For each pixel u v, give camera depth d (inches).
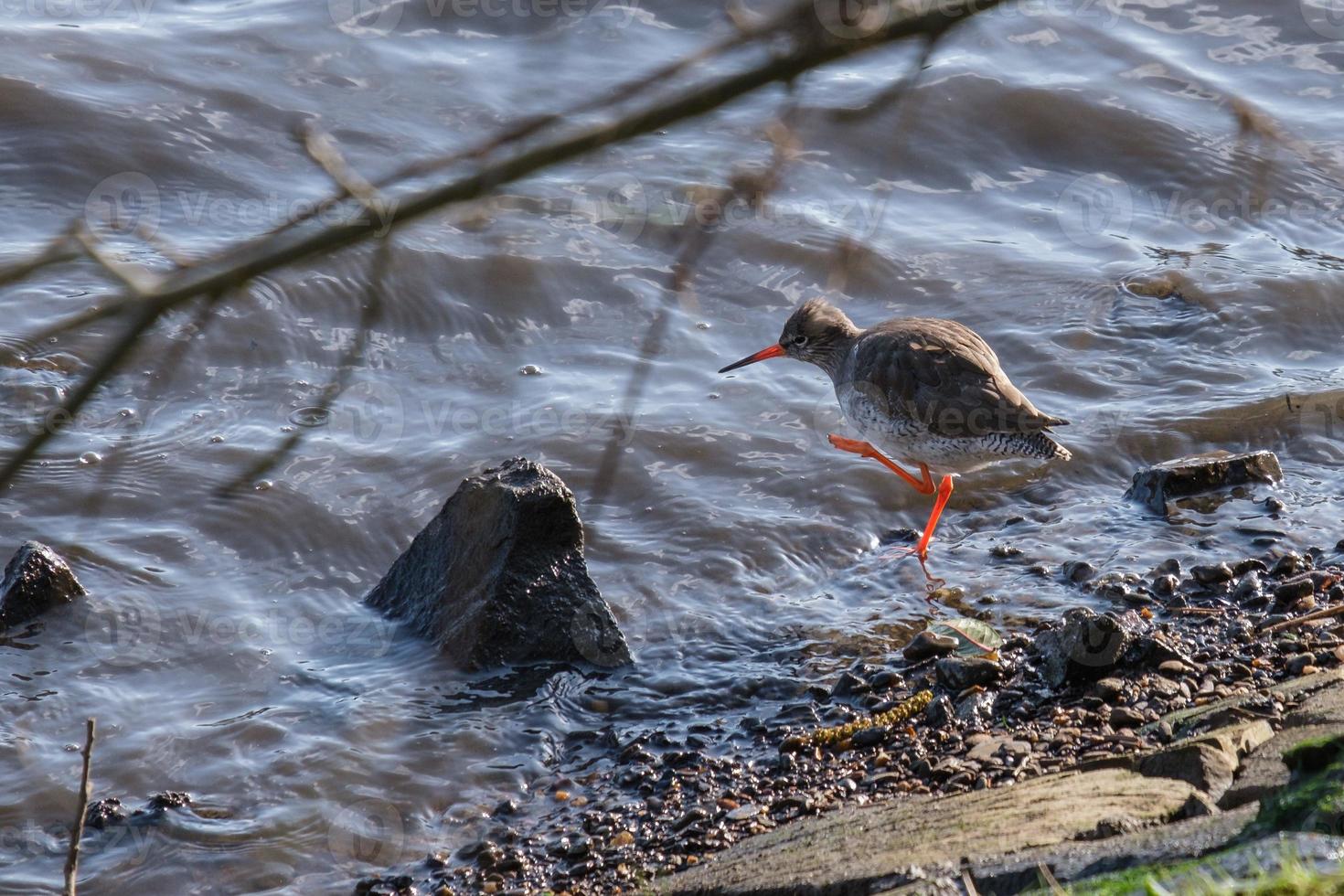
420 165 202.5
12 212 616.4
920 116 746.2
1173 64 807.7
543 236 641.6
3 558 457.7
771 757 373.1
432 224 633.6
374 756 378.9
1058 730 360.2
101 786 364.5
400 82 738.2
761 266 648.4
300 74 733.3
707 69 594.9
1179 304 636.7
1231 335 614.9
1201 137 747.4
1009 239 682.8
